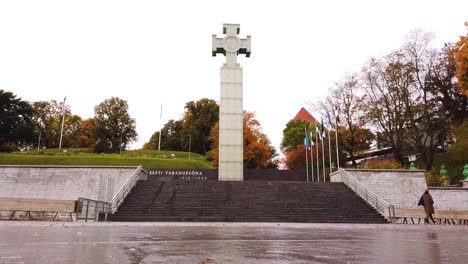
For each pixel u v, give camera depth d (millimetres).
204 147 95062
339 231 13453
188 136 93688
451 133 49062
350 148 51094
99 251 6355
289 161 65812
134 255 6004
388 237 10781
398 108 45406
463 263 5527
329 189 29562
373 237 10727
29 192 32219
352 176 30406
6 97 79688
